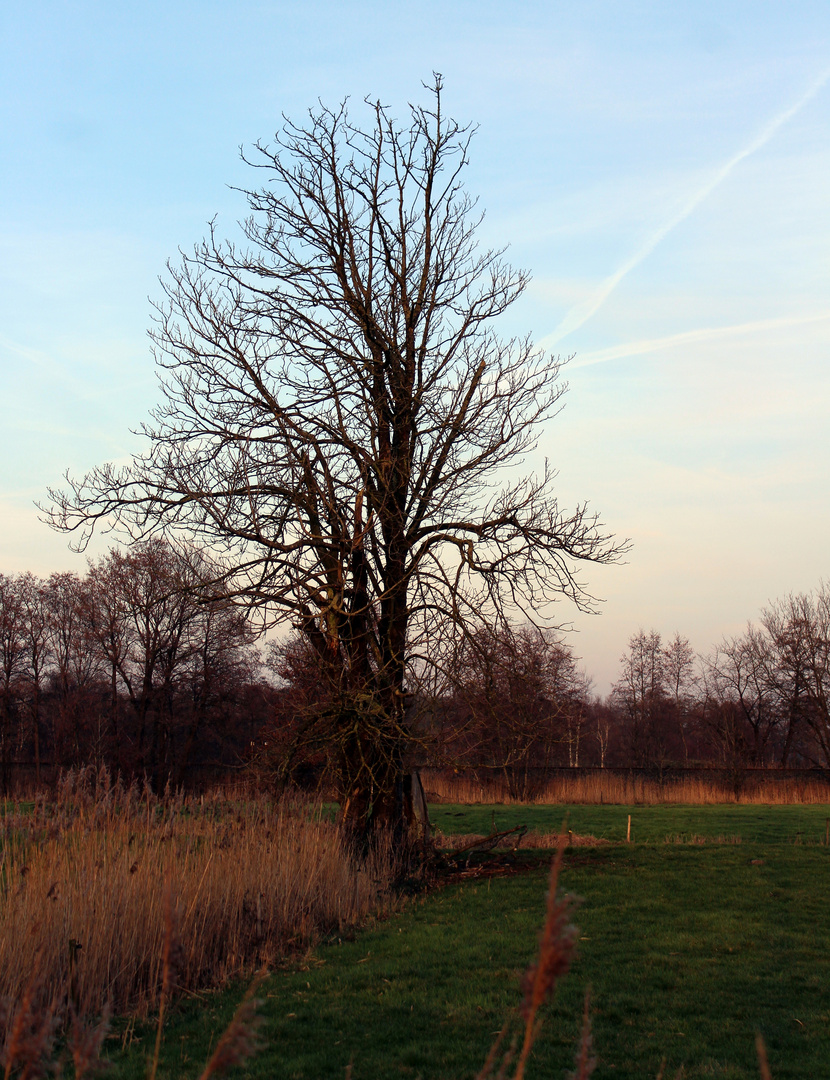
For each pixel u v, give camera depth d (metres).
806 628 44.69
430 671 14.69
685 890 13.56
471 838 21.09
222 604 14.52
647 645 57.66
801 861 16.36
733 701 52.41
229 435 14.99
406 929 11.20
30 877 8.05
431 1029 7.14
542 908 12.41
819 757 51.47
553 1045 6.77
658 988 8.41
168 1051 6.45
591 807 32.19
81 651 42.94
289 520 15.01
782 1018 7.46
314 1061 6.33
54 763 40.81
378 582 15.41
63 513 14.75
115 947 8.06
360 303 15.84
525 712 15.32
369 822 15.62
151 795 10.55
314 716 14.41
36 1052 1.84
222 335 15.31
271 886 10.65
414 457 15.74
